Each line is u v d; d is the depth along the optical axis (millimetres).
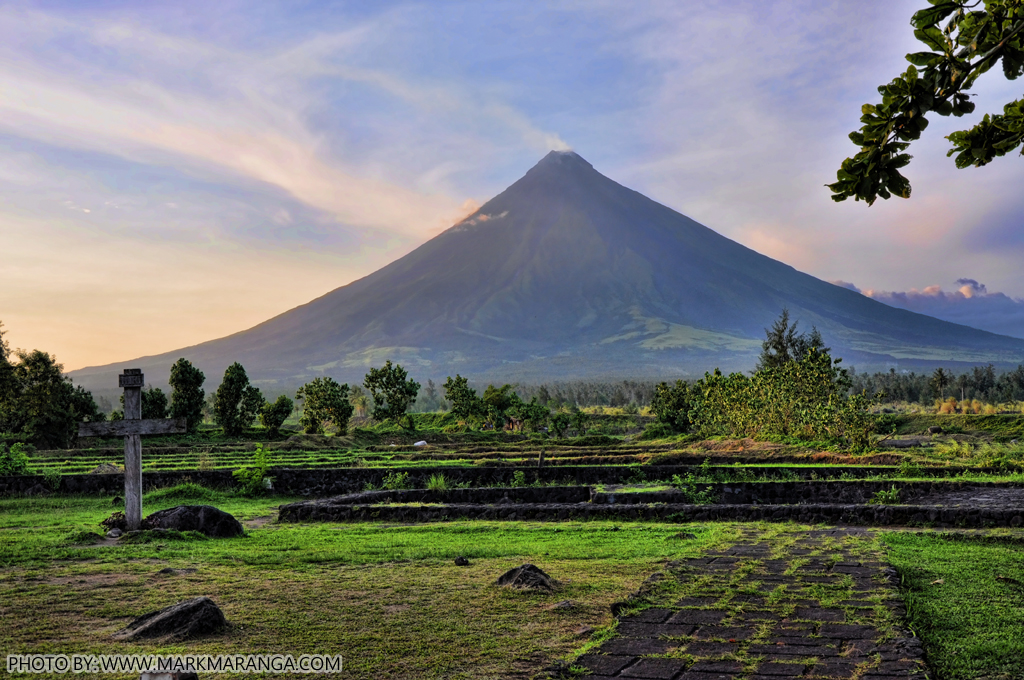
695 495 17828
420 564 11023
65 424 46281
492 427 62875
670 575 9164
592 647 6633
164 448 41406
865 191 4871
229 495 22594
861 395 30500
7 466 24219
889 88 4590
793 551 10758
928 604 7918
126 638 7352
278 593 9164
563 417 58656
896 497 16734
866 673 5773
